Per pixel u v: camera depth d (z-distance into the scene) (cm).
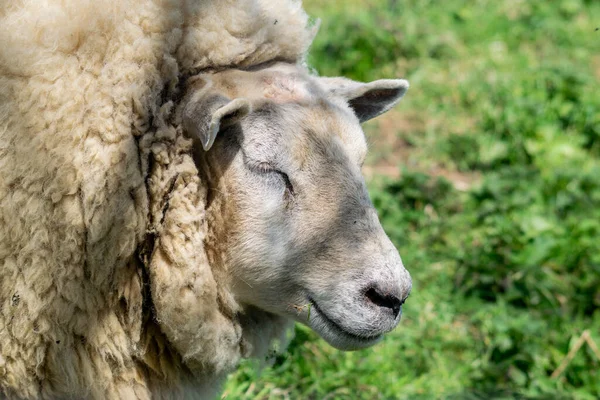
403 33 1945
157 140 704
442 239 1337
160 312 723
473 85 1825
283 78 754
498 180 1445
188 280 714
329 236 718
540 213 1381
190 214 709
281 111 725
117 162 686
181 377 779
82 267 696
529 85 1803
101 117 682
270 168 718
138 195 696
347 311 718
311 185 719
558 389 1060
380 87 813
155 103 705
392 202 1377
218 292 740
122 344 724
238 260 723
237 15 752
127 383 742
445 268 1279
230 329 756
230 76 743
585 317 1212
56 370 709
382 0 2127
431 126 1692
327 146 726
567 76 1816
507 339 1095
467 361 1100
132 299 718
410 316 1155
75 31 689
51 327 696
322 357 1054
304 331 1079
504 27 2177
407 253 1276
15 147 673
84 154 680
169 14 720
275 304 748
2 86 677
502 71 1920
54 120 675
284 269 727
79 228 686
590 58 2106
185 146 709
